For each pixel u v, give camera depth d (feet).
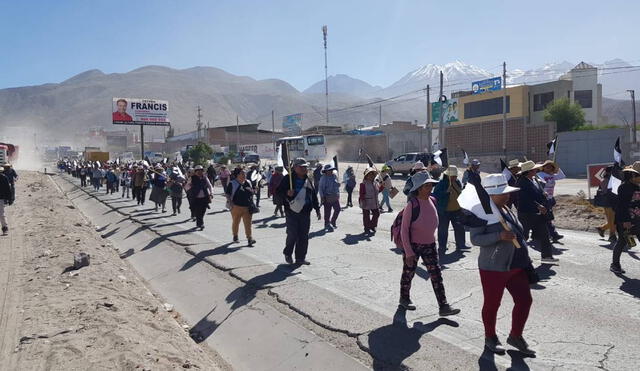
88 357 16.49
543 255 28.22
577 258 29.63
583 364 15.49
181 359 17.33
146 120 229.25
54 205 76.23
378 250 34.47
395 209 60.80
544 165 35.76
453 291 23.71
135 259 38.14
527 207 28.02
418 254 20.18
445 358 16.37
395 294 23.62
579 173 131.34
